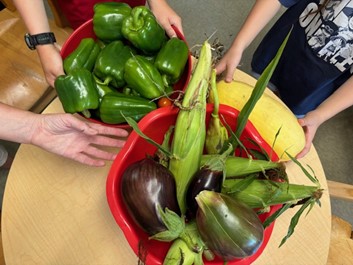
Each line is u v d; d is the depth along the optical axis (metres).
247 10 1.56
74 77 0.63
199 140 0.54
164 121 0.60
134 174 0.51
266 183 0.52
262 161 0.54
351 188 0.80
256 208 0.54
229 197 0.49
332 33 0.88
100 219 0.65
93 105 0.64
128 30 0.67
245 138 0.62
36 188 0.67
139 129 0.54
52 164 0.69
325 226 0.66
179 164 0.54
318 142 1.37
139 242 0.51
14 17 0.98
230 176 0.55
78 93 0.63
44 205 0.65
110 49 0.69
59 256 0.62
